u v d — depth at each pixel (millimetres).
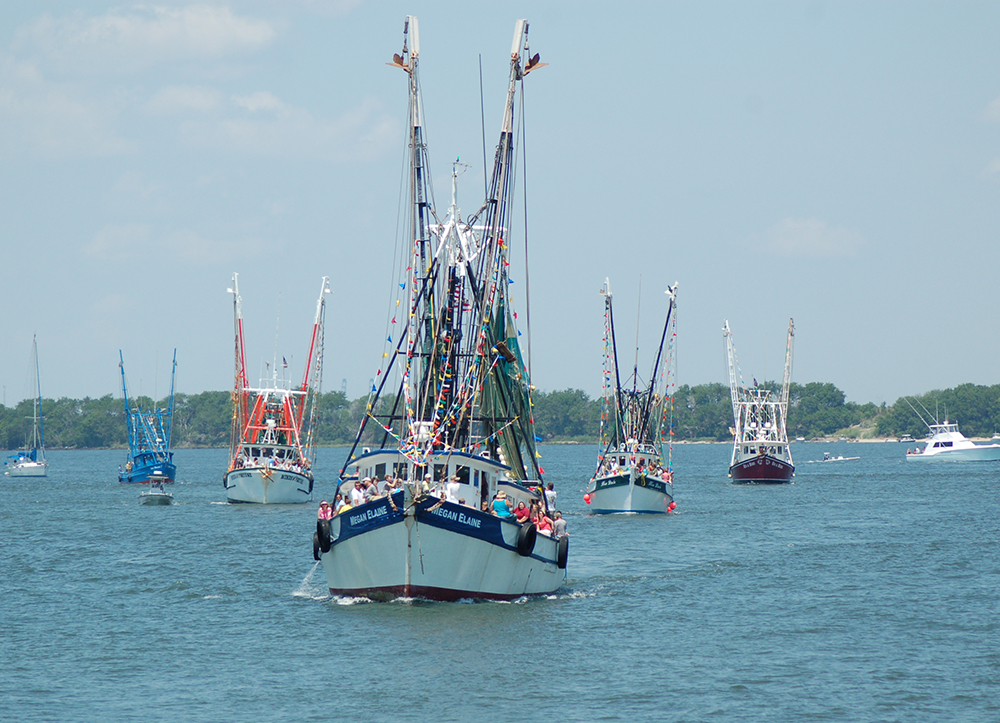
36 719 101812
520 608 144500
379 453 150750
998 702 105562
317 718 101438
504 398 165375
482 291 160000
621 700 106188
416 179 157500
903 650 125062
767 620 141125
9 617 146000
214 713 103250
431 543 135375
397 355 159000
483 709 103625
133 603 155625
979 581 170875
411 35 157875
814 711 103000
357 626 133250
